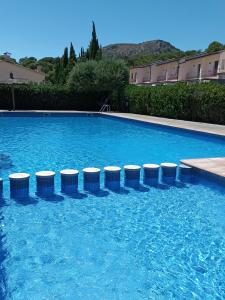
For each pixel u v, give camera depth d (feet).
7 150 36.73
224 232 16.29
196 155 35.09
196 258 13.79
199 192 22.21
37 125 61.87
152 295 11.35
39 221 17.11
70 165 29.78
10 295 11.23
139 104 77.92
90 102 92.99
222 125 54.39
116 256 13.82
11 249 14.23
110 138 46.83
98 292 11.45
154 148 39.06
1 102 86.48
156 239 15.43
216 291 11.61
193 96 60.44
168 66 160.86
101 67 88.79
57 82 134.21
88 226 16.65
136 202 20.16
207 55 132.77
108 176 22.84
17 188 20.49
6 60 141.18
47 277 12.26
